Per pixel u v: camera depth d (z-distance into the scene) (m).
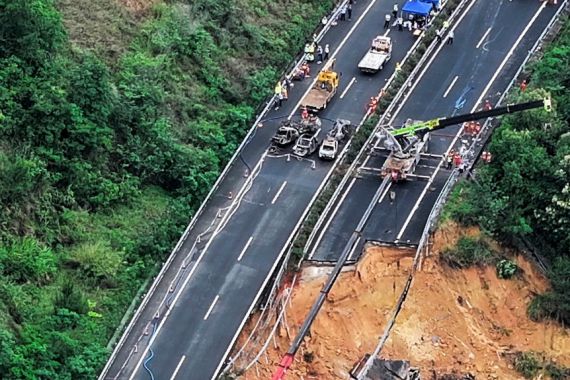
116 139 79.44
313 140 83.50
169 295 73.00
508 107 78.19
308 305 72.94
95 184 76.38
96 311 70.25
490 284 76.38
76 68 77.88
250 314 71.69
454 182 79.94
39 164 73.38
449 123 80.50
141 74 82.81
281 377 67.25
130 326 70.56
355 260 74.94
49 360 65.25
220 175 81.38
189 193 79.00
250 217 78.44
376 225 77.56
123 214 76.62
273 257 75.31
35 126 74.50
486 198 78.25
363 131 84.25
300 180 81.38
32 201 72.56
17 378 63.44
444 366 72.56
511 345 74.56
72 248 73.00
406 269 75.56
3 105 74.00
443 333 74.06
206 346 69.88
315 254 75.31
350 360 71.25
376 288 74.62
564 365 73.88
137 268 73.31
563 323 75.25
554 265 77.06
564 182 76.56
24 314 67.56
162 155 79.31
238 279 73.88
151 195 78.75
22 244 70.31
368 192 80.25
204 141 82.56
